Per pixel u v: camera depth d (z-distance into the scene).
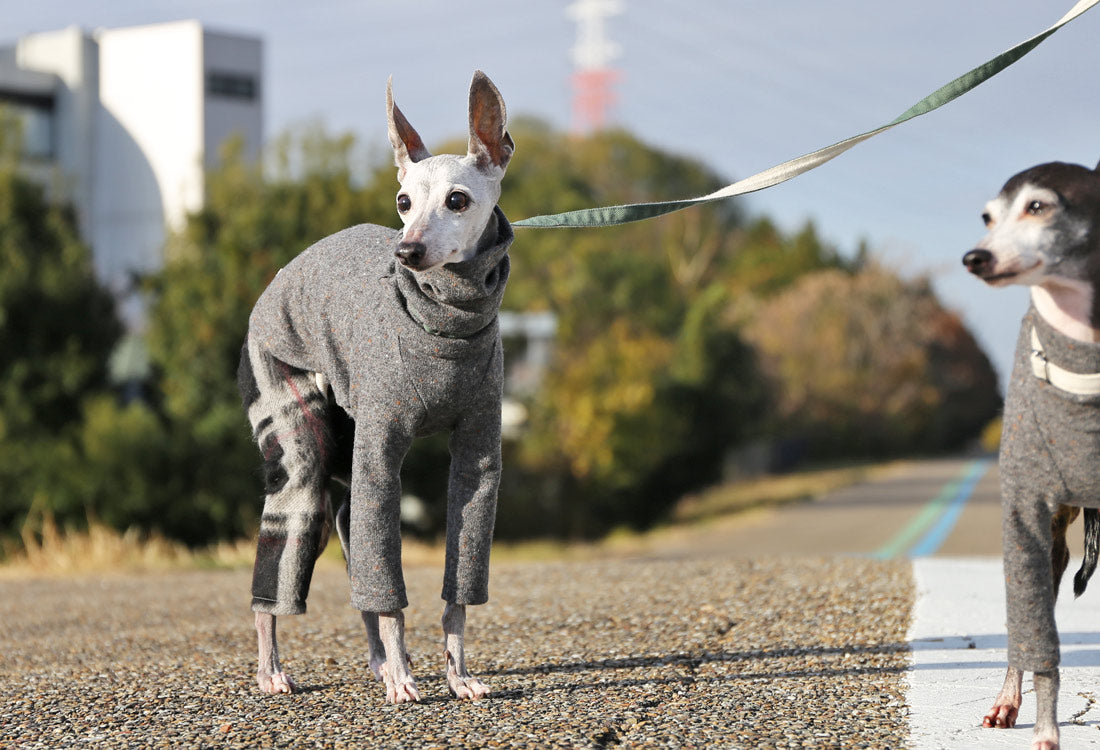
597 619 6.40
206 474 16.02
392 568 4.39
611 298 30.78
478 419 4.45
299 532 4.71
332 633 6.34
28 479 15.54
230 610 7.89
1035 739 3.74
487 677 5.01
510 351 28.61
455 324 4.20
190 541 16.03
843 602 6.71
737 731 4.08
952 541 16.23
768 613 6.41
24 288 16.64
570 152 56.34
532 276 33.50
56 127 32.19
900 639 5.70
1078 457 3.58
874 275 47.31
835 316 45.56
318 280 4.65
